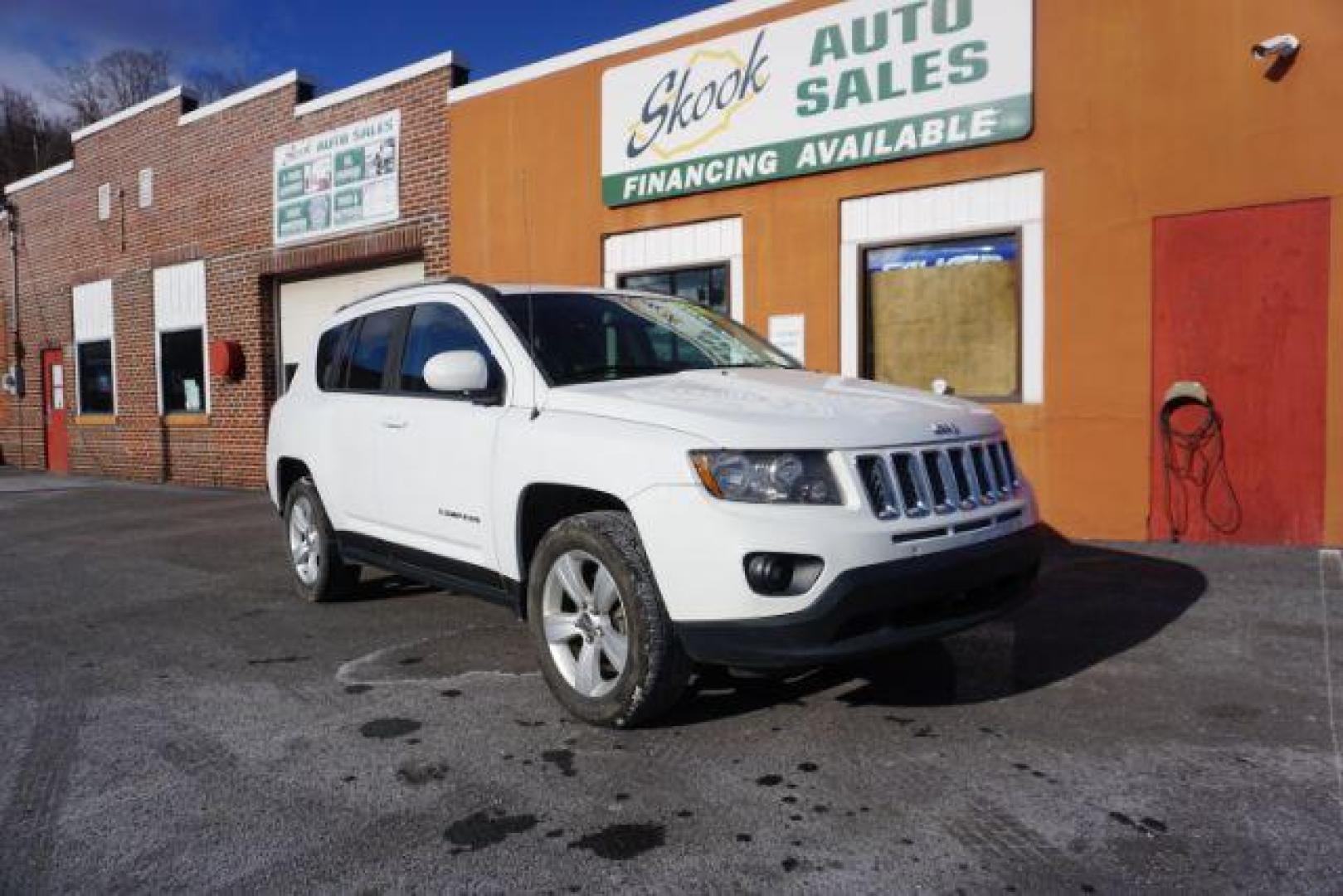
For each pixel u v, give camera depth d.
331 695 4.24
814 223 8.43
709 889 2.60
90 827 3.02
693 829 2.93
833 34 8.16
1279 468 6.65
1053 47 7.24
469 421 4.41
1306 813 2.95
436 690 4.29
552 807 3.09
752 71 8.66
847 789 3.18
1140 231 7.00
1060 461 7.36
